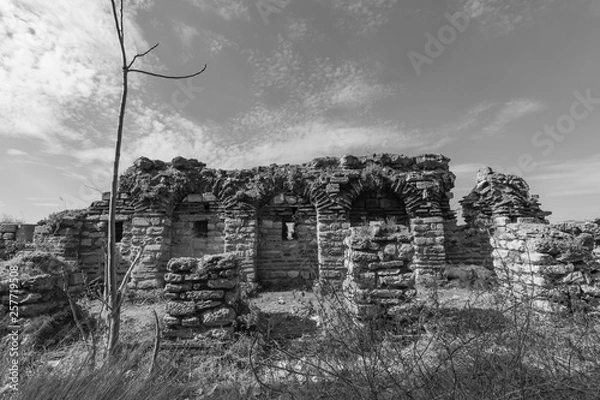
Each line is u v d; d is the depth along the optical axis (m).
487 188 11.05
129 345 3.46
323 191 10.70
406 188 10.67
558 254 5.69
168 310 5.06
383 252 5.45
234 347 4.66
